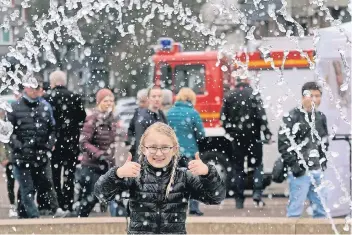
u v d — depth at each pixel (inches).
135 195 359.6
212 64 853.2
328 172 603.2
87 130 622.2
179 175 358.6
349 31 620.1
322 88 616.7
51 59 600.4
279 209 733.9
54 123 626.2
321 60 625.0
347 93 616.7
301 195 573.3
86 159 622.2
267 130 725.9
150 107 612.4
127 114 998.4
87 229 485.7
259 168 733.9
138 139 607.8
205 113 838.5
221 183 356.5
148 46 1121.4
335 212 600.4
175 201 358.9
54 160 674.8
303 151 574.2
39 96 620.4
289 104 805.9
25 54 613.0
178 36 1101.7
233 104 724.7
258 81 737.6
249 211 722.2
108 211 690.8
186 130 660.7
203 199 360.2
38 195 637.9
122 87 1112.8
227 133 729.6
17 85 611.8
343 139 608.4
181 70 864.9
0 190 850.8
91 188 624.1
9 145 620.4
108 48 1126.4
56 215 637.9
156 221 359.3
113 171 355.3
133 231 361.1
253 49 815.7
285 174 588.1
